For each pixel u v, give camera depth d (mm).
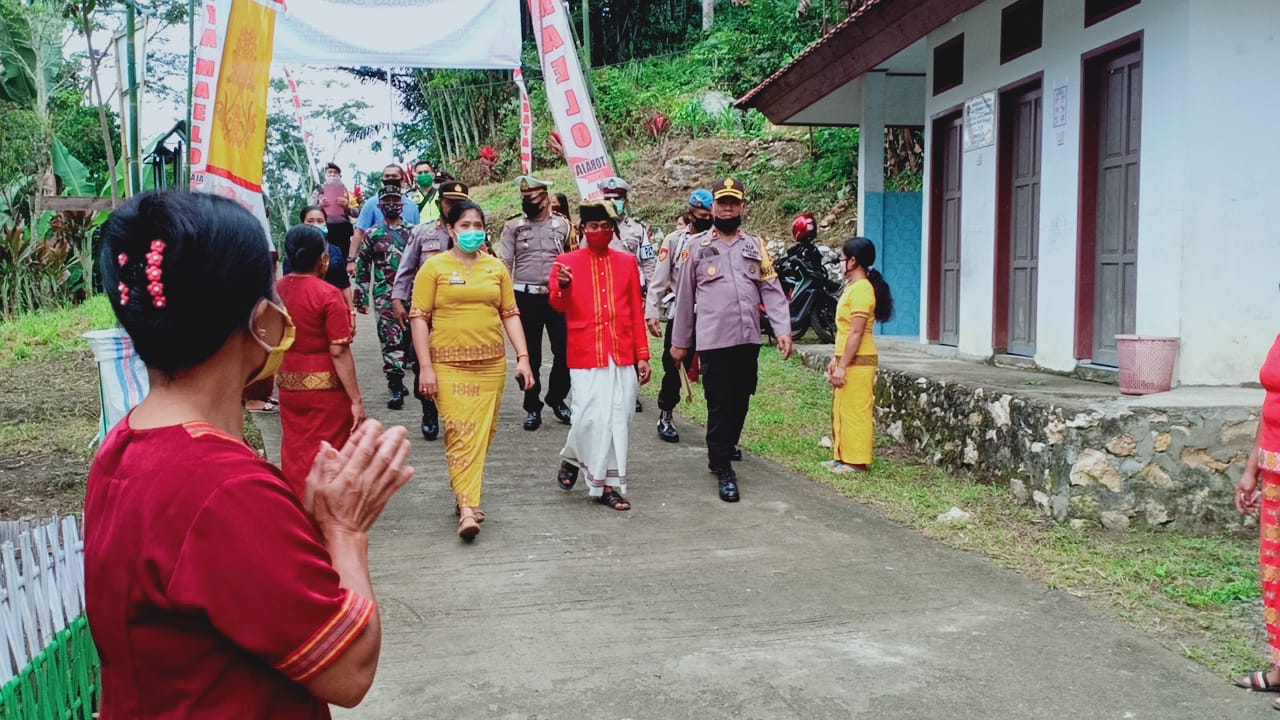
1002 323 7945
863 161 10930
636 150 21703
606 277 5672
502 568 4746
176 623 1323
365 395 8836
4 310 14031
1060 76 7020
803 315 11211
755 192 16703
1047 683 3527
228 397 1499
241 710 1354
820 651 3795
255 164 4852
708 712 3311
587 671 3623
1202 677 3584
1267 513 3480
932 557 4922
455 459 5188
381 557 4902
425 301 5152
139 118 6375
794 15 19062
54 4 15398
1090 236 6801
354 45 7730
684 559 4879
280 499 1359
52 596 2922
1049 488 5520
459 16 7844
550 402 8000
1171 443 5270
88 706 3053
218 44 4598
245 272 1430
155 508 1316
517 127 26859
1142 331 6199
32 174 16094
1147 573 4625
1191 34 5750
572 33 8156
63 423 7059
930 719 3262
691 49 27328
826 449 7355
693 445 7465
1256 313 5918
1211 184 5836
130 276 1401
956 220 8867
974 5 7062
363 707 3355
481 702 3391
